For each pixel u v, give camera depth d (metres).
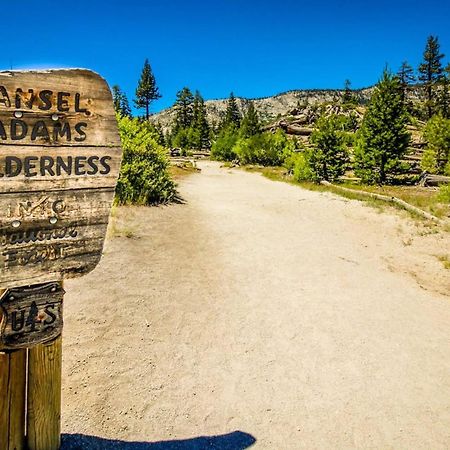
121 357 4.54
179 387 4.17
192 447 3.42
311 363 4.78
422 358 5.04
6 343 2.29
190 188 18.88
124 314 5.49
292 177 24.28
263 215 12.96
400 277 7.82
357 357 4.97
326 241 10.10
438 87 66.31
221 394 4.13
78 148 2.28
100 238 2.45
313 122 55.22
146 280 6.73
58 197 2.27
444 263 8.57
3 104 2.03
